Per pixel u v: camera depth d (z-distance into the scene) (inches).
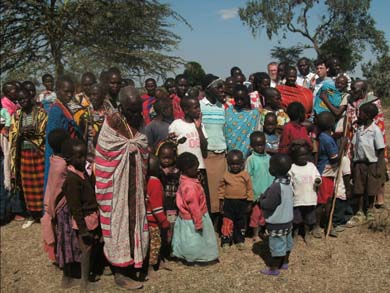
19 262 202.1
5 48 624.4
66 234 167.2
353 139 244.4
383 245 207.5
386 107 976.9
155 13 660.1
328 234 217.3
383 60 1168.2
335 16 1277.1
